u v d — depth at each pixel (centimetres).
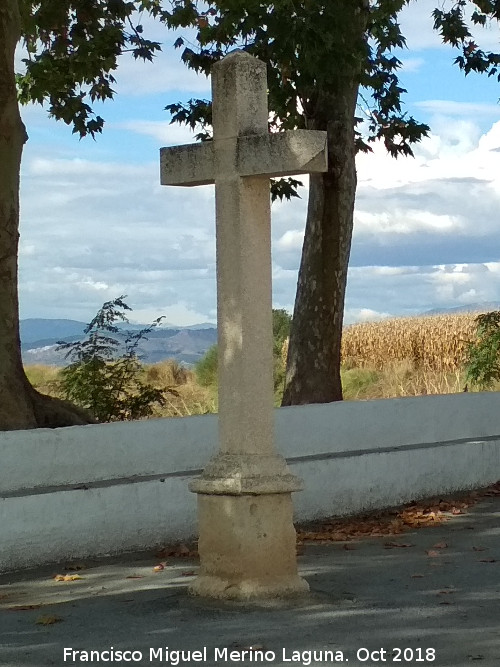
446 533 1139
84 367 1639
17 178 1280
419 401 1433
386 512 1291
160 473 1153
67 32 1703
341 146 1631
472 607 786
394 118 1883
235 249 794
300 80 1539
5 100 1266
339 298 1655
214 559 809
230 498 796
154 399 1666
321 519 1243
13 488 1042
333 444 1327
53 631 744
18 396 1277
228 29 1652
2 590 906
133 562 1021
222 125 802
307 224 1662
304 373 1648
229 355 803
